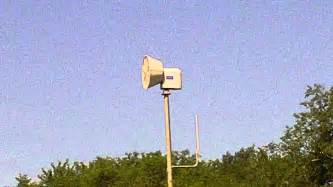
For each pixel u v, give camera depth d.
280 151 44.09
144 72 13.68
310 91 41.12
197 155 15.12
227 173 68.81
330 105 40.59
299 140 41.53
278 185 47.16
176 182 44.34
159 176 53.66
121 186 51.94
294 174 43.00
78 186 52.75
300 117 41.41
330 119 40.41
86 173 53.59
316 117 40.56
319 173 41.97
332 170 41.25
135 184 51.12
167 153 13.25
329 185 42.09
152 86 13.52
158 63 13.45
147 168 53.88
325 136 40.66
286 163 45.38
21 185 53.44
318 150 40.97
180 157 52.81
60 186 52.66
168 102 13.48
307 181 42.59
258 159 52.16
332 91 40.84
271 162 49.06
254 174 53.25
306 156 41.88
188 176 49.72
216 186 49.62
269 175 48.38
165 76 13.41
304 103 41.41
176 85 13.44
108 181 53.03
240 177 68.25
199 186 45.69
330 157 41.00
